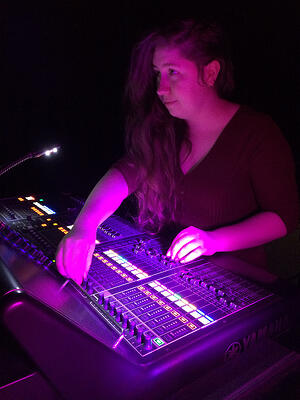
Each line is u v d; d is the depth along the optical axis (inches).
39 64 164.4
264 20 126.6
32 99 168.1
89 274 43.8
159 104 62.0
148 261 48.0
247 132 58.4
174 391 30.1
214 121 60.0
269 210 58.6
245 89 132.9
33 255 44.0
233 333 33.4
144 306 36.9
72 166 179.9
